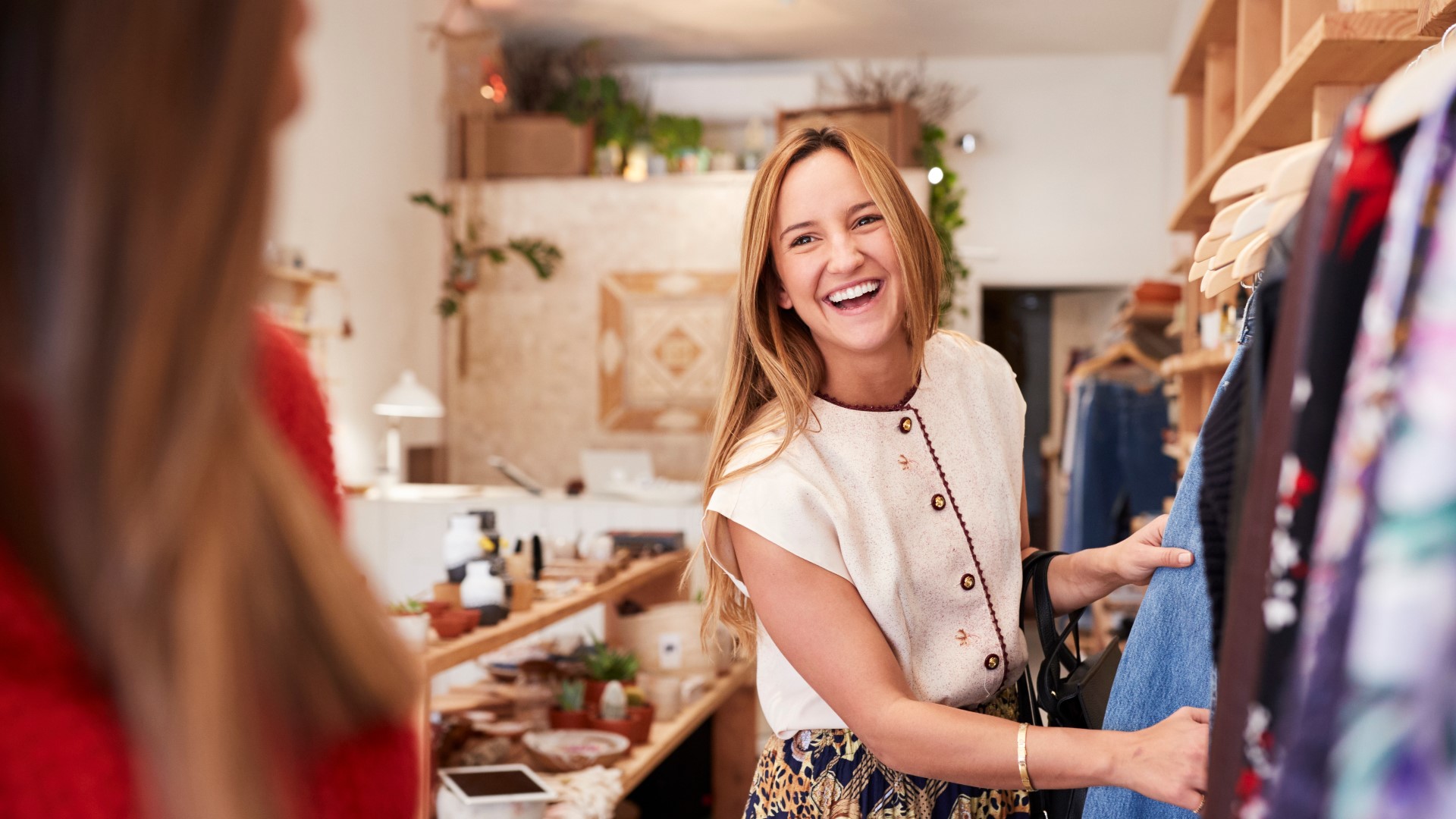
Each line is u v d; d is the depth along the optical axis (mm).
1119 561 1284
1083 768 1017
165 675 468
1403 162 503
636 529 4660
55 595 486
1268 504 583
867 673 1180
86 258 439
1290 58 2045
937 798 1332
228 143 465
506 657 3723
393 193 6559
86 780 471
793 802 1351
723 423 1406
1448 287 420
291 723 530
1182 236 4902
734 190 7352
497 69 7277
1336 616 472
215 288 463
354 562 566
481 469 7520
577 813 2691
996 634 1365
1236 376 853
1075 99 7824
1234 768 602
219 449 477
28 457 476
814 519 1239
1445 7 1136
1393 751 419
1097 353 6793
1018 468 1485
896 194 1310
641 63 8195
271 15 481
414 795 625
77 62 436
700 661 3955
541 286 7500
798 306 1337
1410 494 418
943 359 1453
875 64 8016
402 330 6730
